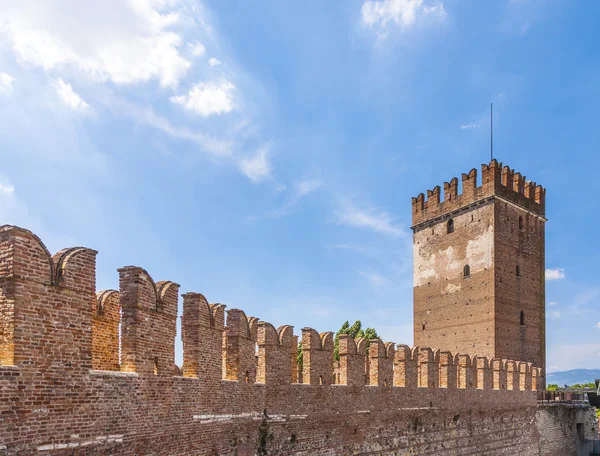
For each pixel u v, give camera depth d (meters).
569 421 56.72
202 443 21.28
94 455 16.02
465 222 58.97
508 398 47.72
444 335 59.16
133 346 18.11
